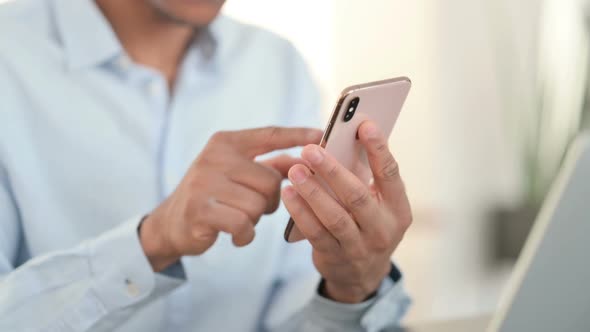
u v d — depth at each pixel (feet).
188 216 2.91
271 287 4.42
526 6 9.46
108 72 4.00
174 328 4.05
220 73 4.32
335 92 8.93
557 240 2.06
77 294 3.05
